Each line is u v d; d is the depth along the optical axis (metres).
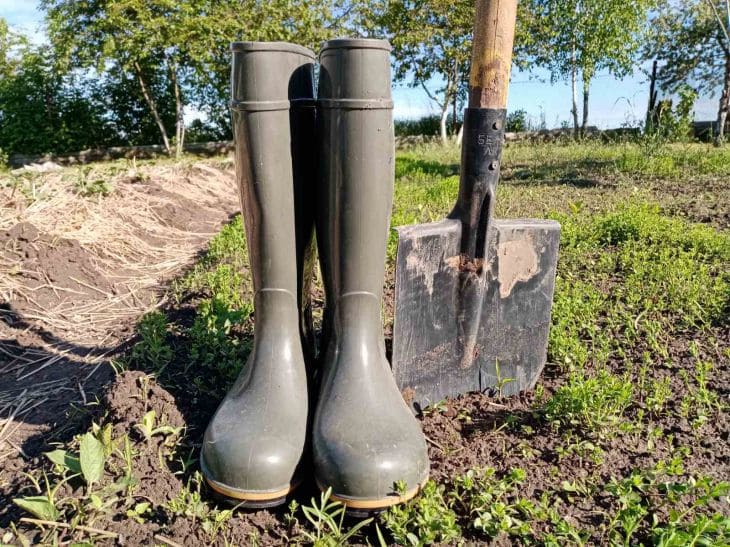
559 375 0.77
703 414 0.65
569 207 1.68
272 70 0.50
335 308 0.56
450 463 0.59
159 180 2.29
